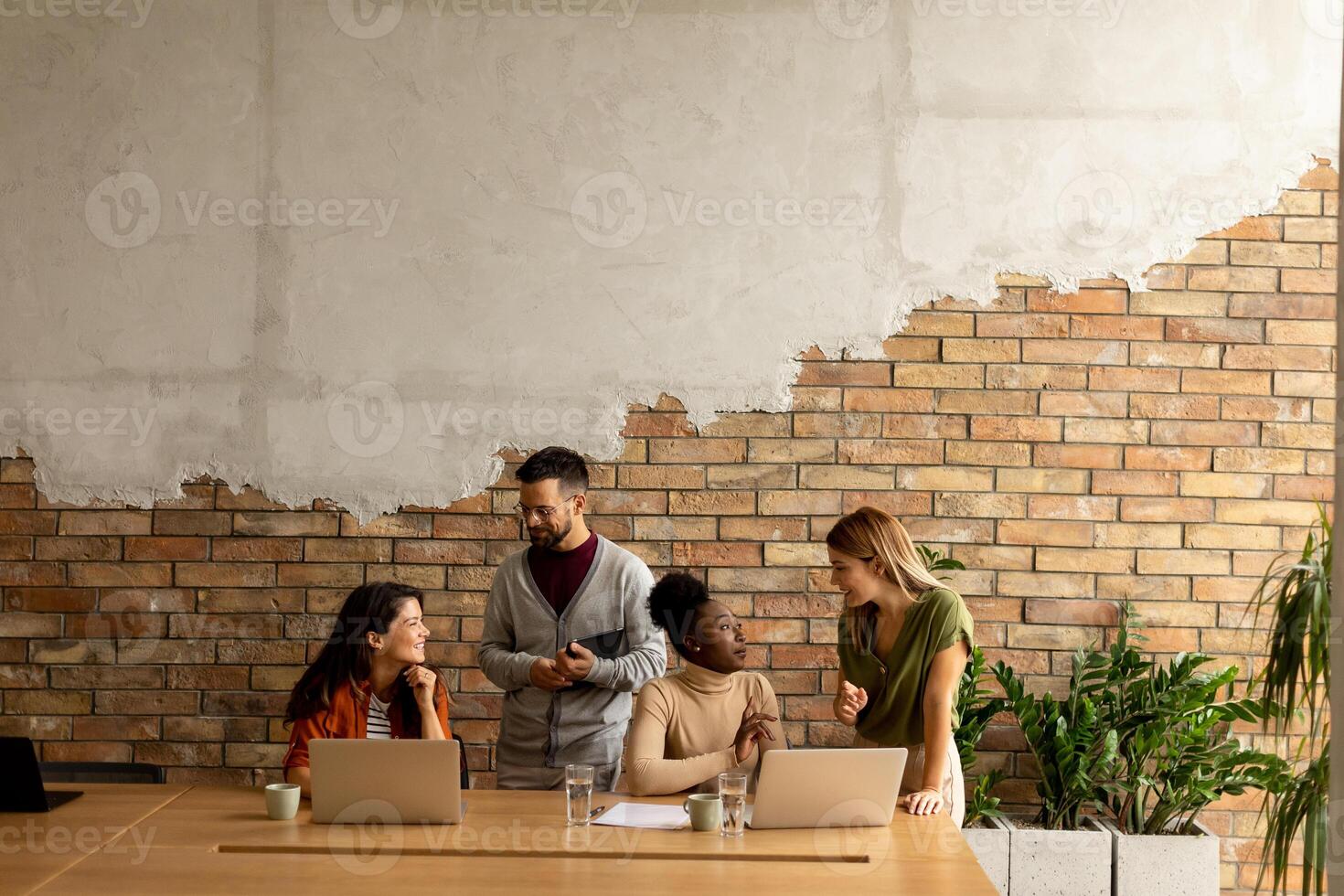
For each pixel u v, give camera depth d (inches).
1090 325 149.9
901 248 150.2
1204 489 149.9
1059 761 138.4
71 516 149.6
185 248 149.9
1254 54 150.0
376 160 150.0
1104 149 150.0
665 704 113.5
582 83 150.5
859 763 98.7
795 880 87.2
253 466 149.7
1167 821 140.5
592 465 149.8
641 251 150.0
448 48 150.6
